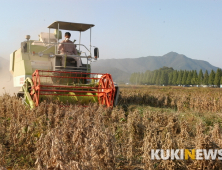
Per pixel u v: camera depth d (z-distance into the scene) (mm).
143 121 7270
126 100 14039
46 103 9297
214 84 115812
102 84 10773
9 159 5316
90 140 4668
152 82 181875
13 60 14125
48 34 13609
